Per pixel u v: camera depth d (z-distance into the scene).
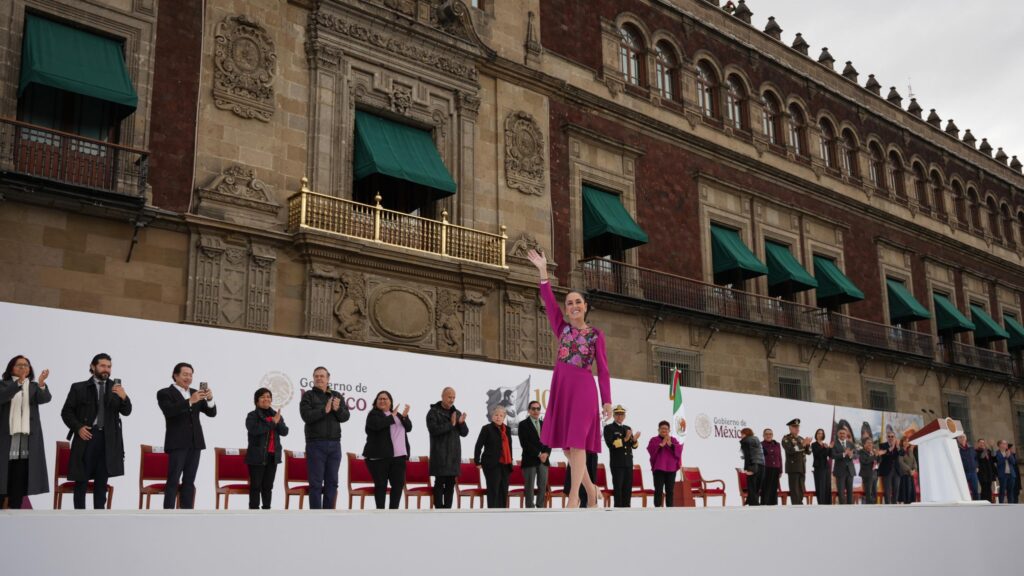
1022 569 5.69
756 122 28.34
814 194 29.81
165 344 12.47
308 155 17.84
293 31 18.14
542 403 16.84
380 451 11.03
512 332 19.98
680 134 25.23
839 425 22.58
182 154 16.08
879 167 34.12
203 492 12.38
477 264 19.19
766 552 3.93
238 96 17.00
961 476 9.43
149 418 12.14
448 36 20.34
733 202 26.77
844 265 30.50
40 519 2.20
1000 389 36.78
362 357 14.41
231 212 16.39
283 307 16.70
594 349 5.61
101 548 2.26
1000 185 41.50
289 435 13.40
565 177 22.41
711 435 19.25
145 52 15.94
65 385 11.55
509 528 2.99
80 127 15.34
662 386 18.53
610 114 23.75
